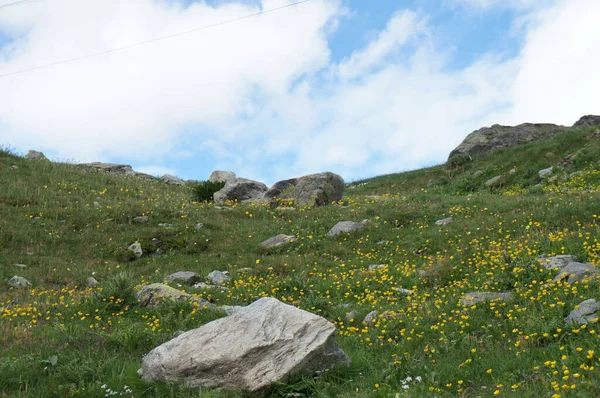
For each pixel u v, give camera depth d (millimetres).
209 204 29594
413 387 7484
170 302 12875
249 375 7805
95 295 13938
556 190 27828
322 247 20875
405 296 13883
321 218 25156
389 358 9008
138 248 21656
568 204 19703
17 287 17234
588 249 13797
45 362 8727
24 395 7711
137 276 18938
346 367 8398
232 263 19891
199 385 7859
